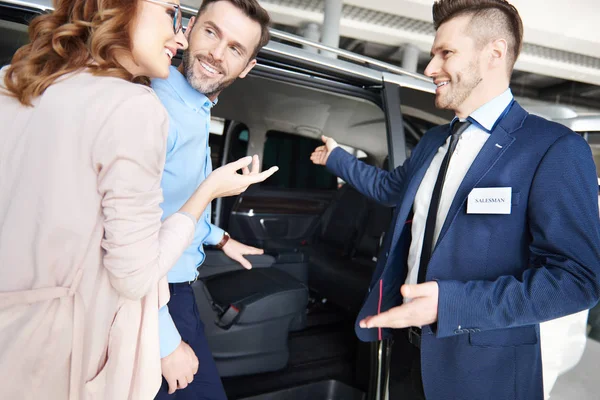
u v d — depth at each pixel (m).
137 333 0.71
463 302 0.85
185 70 1.01
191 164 0.98
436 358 1.02
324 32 4.91
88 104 0.62
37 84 0.65
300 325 2.09
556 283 0.83
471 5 0.97
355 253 2.54
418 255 1.12
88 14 0.67
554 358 1.50
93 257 0.64
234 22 0.98
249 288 1.93
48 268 0.64
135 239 0.61
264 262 2.40
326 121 2.59
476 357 0.97
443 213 1.05
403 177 1.35
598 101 8.90
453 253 0.98
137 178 0.61
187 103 1.01
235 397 1.67
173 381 0.90
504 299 0.85
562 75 7.20
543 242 0.87
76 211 0.63
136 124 0.62
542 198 0.87
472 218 0.97
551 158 0.88
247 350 1.82
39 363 0.64
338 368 1.97
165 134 0.67
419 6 4.81
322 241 2.84
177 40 0.74
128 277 0.62
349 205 2.65
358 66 1.65
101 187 0.61
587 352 1.54
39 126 0.63
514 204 0.92
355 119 2.51
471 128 1.06
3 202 0.66
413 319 0.86
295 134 2.67
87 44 0.67
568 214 0.85
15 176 0.65
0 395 0.63
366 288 2.28
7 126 0.67
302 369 1.93
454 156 1.07
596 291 0.83
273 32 1.46
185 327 1.08
